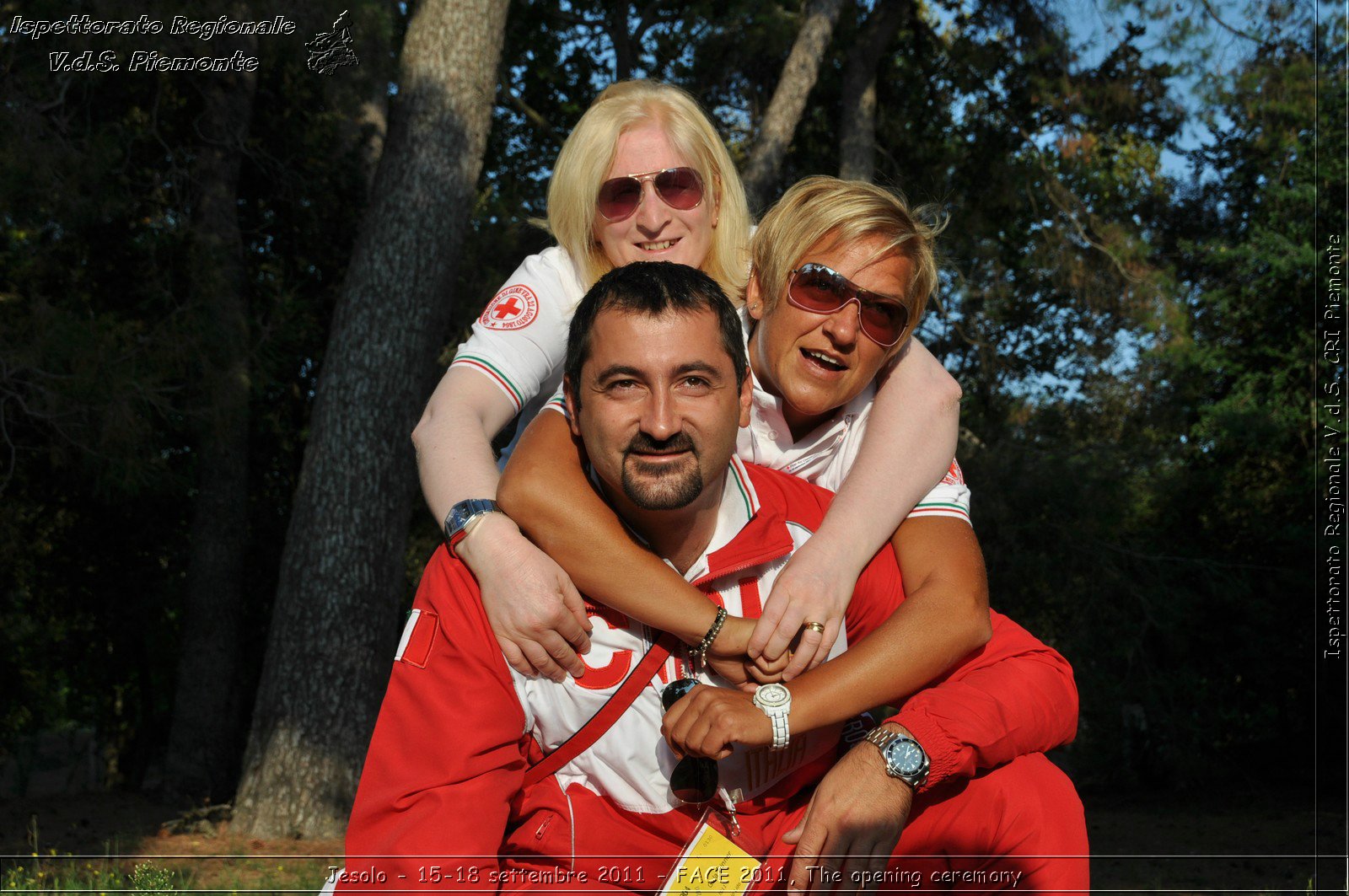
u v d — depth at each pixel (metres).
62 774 25.84
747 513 2.11
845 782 1.92
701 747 1.85
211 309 11.45
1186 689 17.31
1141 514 19.03
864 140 16.48
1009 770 2.09
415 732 1.96
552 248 3.01
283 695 10.50
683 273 1.90
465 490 2.18
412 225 10.73
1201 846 12.61
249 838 10.10
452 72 10.89
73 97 11.34
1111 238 17.09
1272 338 18.41
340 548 10.55
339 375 10.70
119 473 10.73
